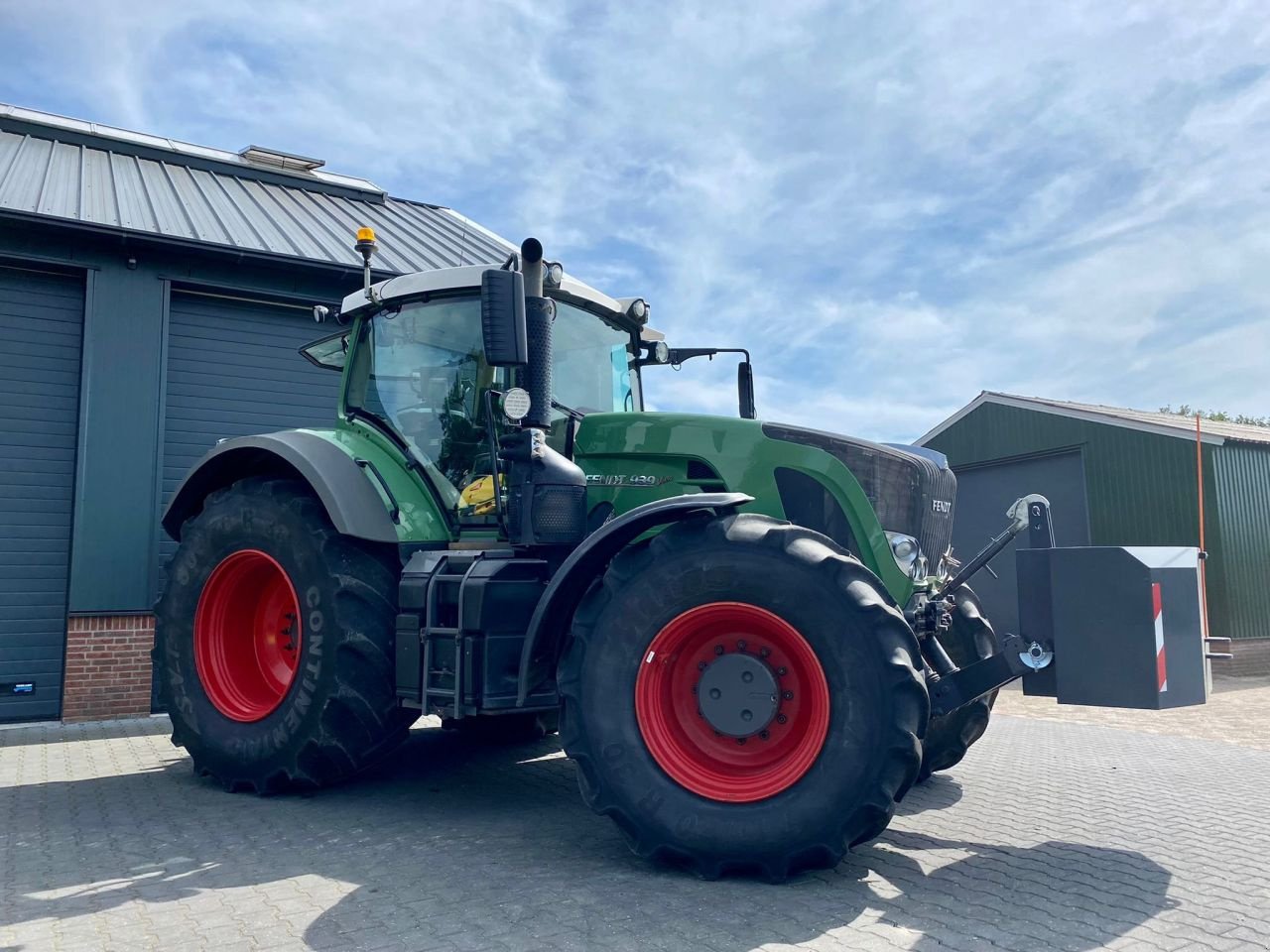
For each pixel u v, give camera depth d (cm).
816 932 279
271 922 290
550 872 340
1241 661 1229
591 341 508
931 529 418
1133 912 297
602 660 348
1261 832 402
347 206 1116
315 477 458
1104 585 342
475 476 462
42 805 450
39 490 745
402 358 504
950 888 322
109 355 760
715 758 344
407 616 424
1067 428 1407
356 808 443
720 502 348
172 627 510
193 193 968
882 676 315
